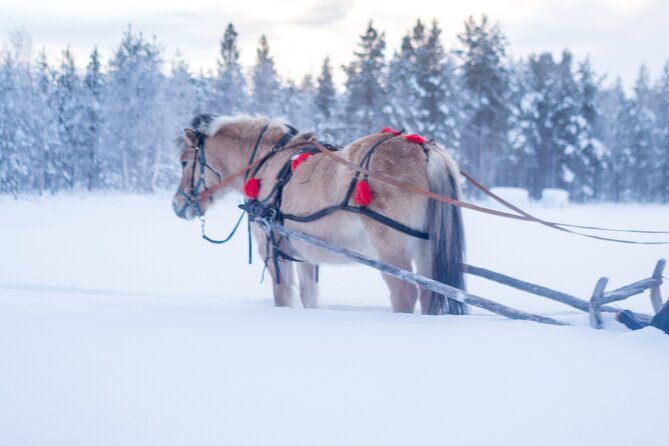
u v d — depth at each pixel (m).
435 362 3.52
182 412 2.89
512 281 5.10
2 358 3.77
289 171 5.68
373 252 5.30
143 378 3.38
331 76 47.62
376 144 5.08
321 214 5.27
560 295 4.93
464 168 44.12
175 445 2.54
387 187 4.87
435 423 2.71
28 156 38.66
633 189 57.56
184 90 44.75
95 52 49.75
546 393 3.02
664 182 54.75
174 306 5.78
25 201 32.78
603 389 3.05
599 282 4.46
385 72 41.16
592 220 23.05
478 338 4.00
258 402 3.00
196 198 6.69
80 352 3.89
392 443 2.53
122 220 20.75
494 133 43.31
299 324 4.62
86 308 5.55
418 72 40.94
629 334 3.98
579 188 49.16
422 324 4.45
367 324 4.50
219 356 3.76
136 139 40.56
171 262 11.23
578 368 3.37
